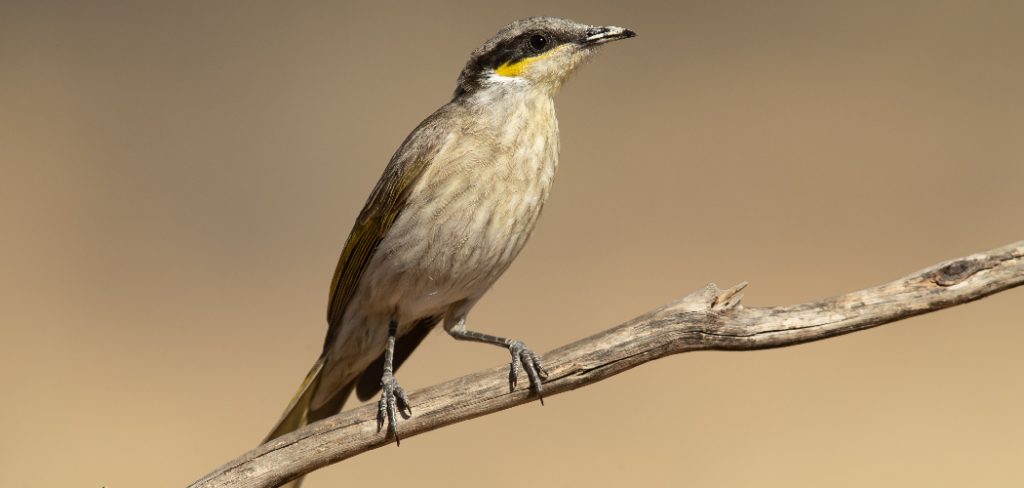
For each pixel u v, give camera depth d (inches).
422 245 425.7
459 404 385.4
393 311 446.0
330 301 463.2
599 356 377.4
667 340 372.2
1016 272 354.0
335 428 384.2
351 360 460.4
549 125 442.3
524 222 433.4
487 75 446.3
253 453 379.9
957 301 356.8
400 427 383.6
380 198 437.7
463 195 420.8
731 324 369.4
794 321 366.0
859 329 363.9
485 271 437.1
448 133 427.8
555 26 450.0
